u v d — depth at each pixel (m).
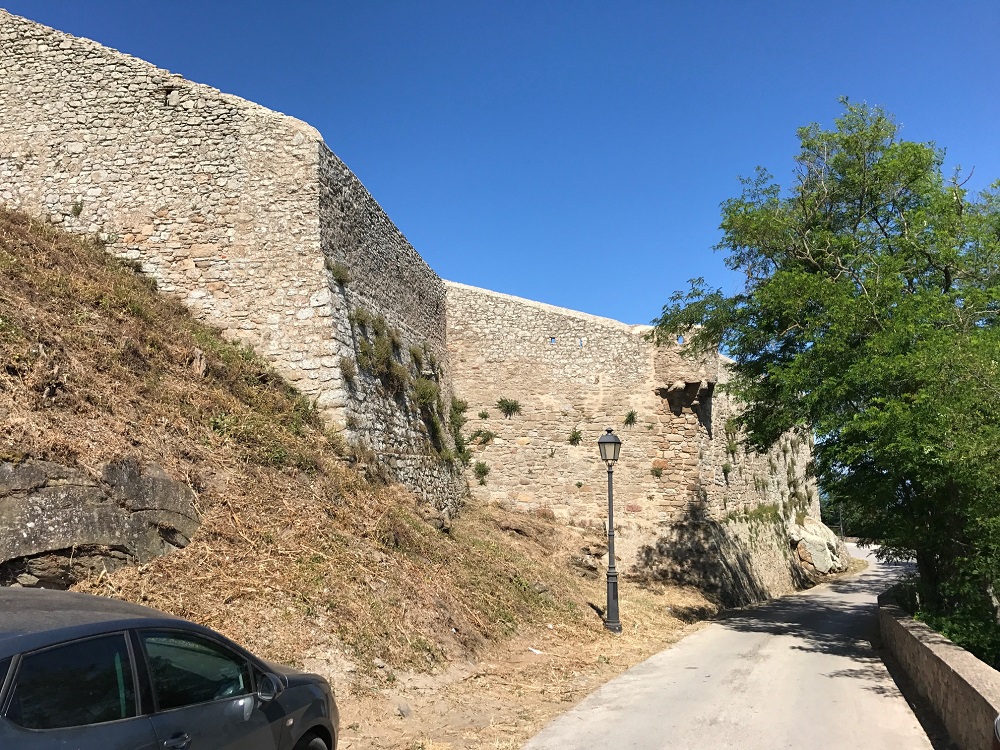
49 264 10.59
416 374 16.92
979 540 10.04
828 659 10.95
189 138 13.97
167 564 7.14
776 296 13.74
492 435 20.17
